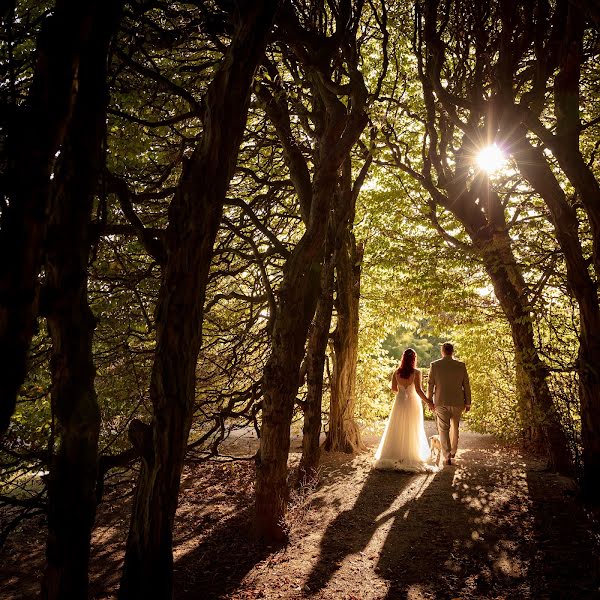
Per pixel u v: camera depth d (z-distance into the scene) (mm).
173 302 3668
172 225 3668
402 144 8727
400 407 9453
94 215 6613
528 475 8445
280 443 6164
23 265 2133
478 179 8617
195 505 7797
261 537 6133
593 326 6824
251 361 9047
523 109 6770
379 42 8766
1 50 5070
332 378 11492
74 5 2242
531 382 8609
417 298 11734
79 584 3195
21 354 2166
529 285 9359
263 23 3508
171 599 3820
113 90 5715
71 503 3160
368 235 12016
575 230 6934
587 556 5168
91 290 6980
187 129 7715
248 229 8461
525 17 6707
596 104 8578
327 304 8773
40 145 2170
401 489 8039
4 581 5516
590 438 6785
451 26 7691
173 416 3691
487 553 5500
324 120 6812
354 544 5969
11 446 5922
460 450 11219
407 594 4742
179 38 5691
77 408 3160
